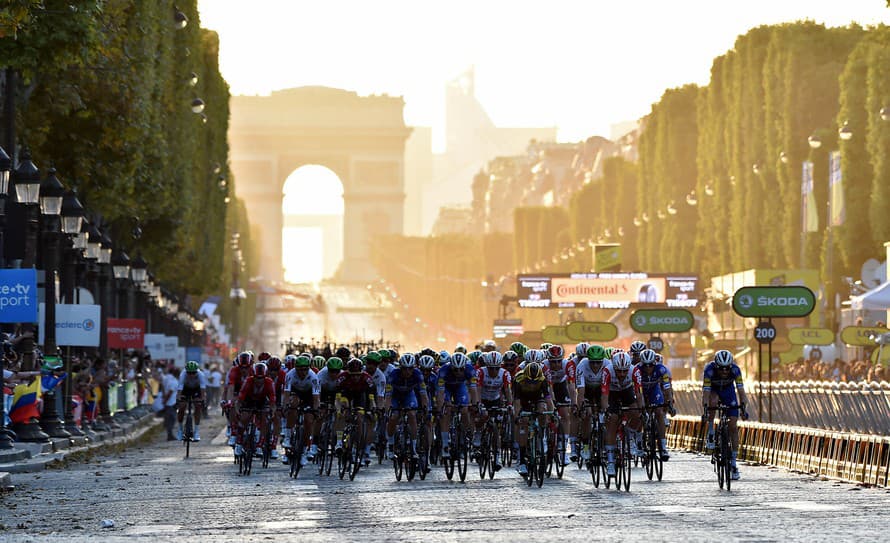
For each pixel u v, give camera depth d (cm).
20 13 8562
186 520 6338
